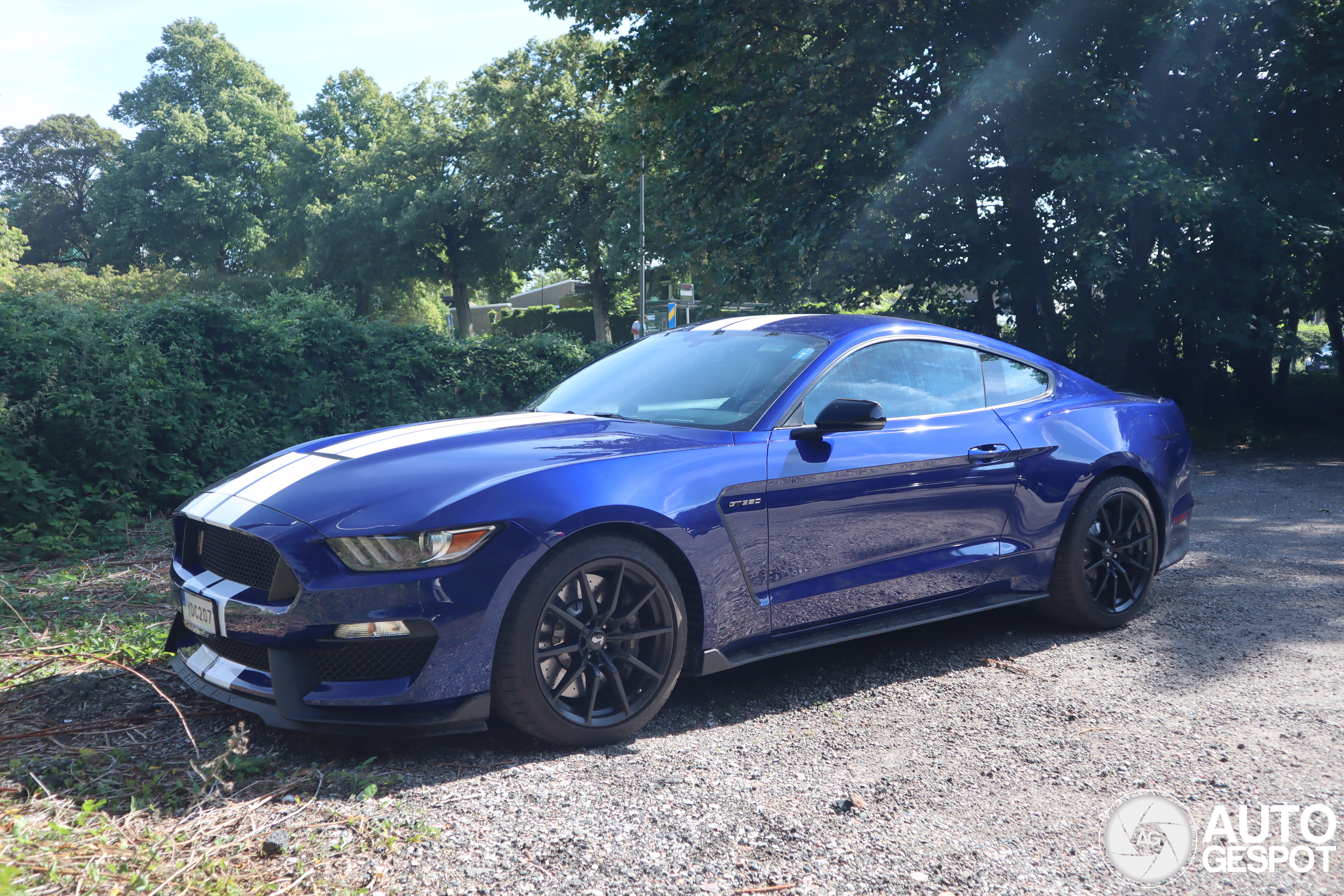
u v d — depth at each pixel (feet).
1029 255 45.37
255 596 8.80
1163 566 14.97
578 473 9.37
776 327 12.96
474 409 35.83
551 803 8.05
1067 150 40.37
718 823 7.77
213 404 26.37
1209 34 41.37
